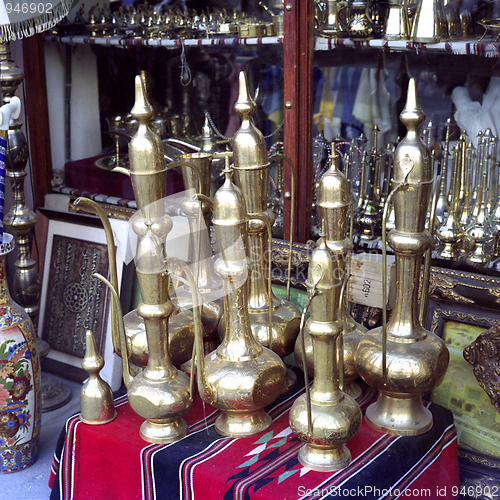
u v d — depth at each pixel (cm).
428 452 119
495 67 138
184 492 111
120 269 187
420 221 110
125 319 132
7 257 212
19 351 147
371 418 122
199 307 117
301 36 155
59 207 211
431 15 144
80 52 196
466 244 144
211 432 122
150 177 108
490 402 138
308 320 105
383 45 150
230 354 114
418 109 106
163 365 117
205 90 177
